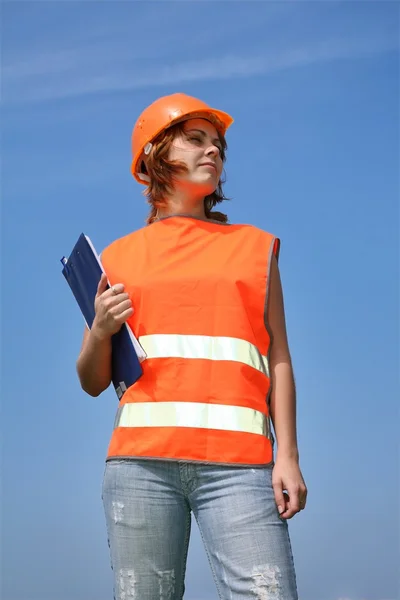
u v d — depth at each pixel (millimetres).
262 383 2982
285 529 2777
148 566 2793
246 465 2801
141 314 3025
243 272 3045
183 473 2818
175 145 3283
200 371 2900
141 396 2938
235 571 2680
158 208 3428
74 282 3225
